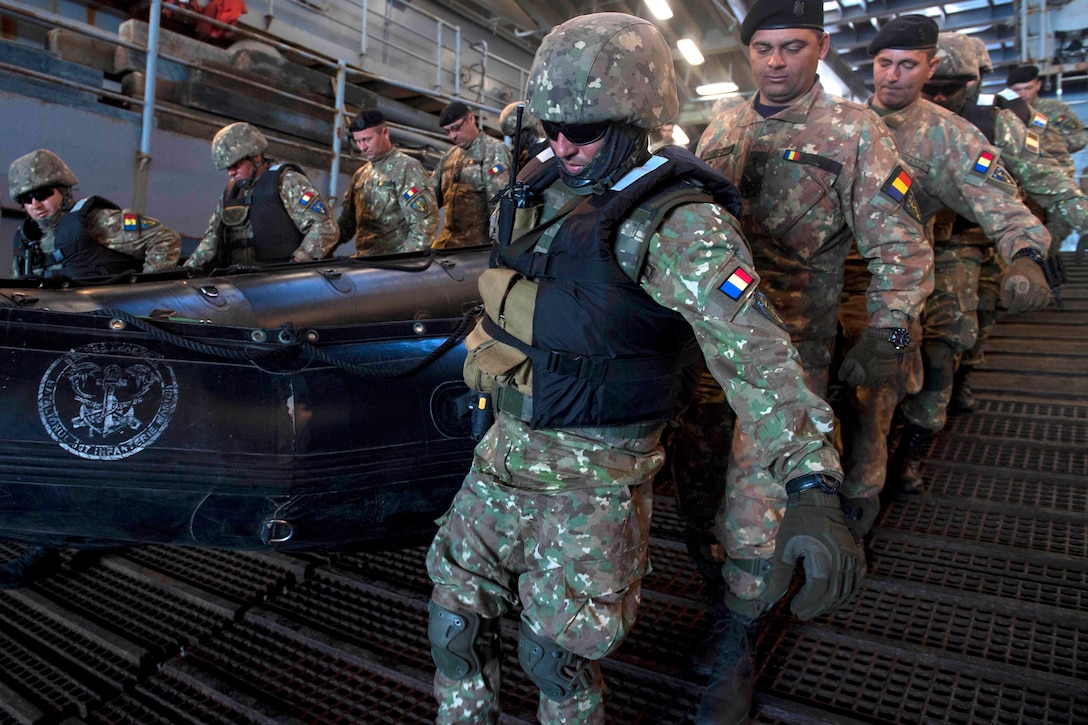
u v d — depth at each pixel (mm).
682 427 2234
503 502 1517
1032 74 5090
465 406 2086
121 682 2254
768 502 1875
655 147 1607
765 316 1336
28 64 5148
